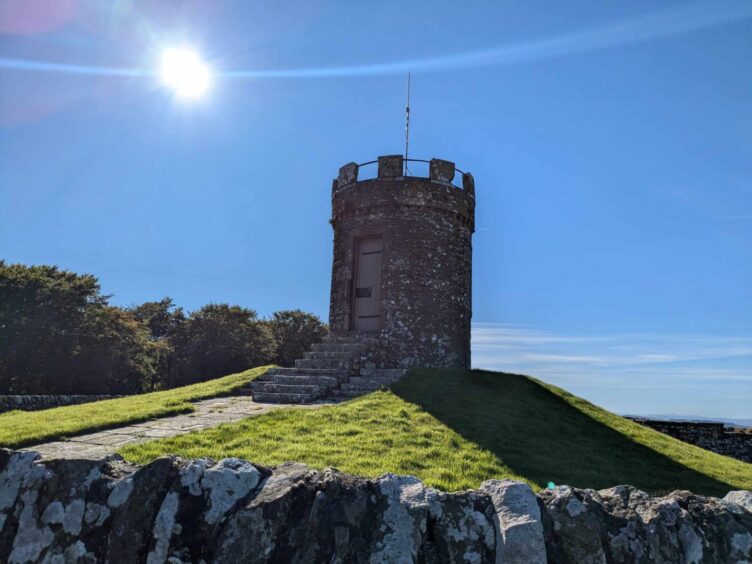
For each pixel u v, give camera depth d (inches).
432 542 141.5
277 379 559.2
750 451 796.6
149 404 458.6
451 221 705.0
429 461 301.7
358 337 657.6
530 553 134.2
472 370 623.5
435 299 673.0
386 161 693.9
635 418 844.6
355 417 390.6
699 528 150.4
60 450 301.6
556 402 546.9
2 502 157.2
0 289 1206.9
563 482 302.2
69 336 1279.5
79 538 148.7
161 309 2400.3
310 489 149.6
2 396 657.0
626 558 142.5
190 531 143.3
